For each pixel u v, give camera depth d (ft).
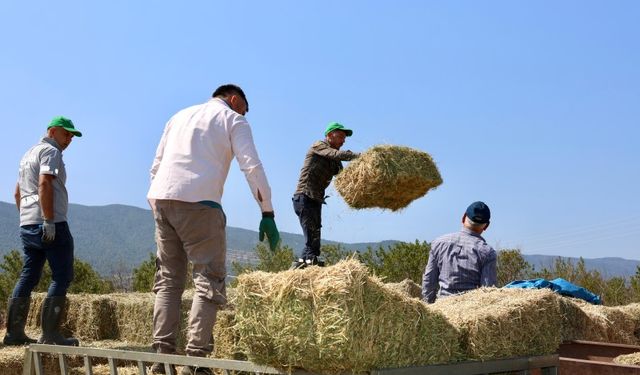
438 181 25.32
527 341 13.29
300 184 26.81
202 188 13.91
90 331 22.66
